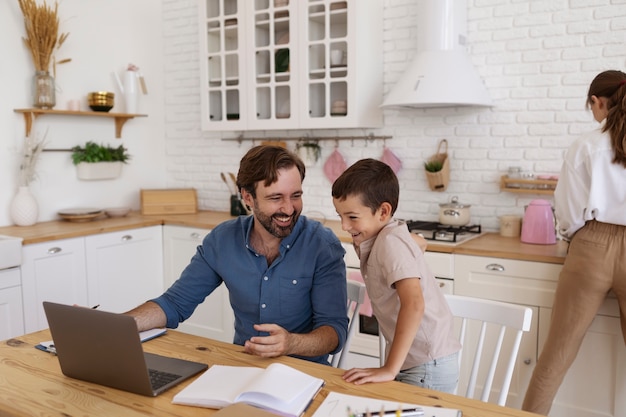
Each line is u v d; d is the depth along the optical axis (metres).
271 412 1.26
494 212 3.45
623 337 2.52
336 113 3.60
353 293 2.07
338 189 1.66
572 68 3.16
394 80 3.70
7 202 3.71
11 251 3.12
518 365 2.81
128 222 3.92
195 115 4.64
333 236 1.92
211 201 4.64
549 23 3.20
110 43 4.30
